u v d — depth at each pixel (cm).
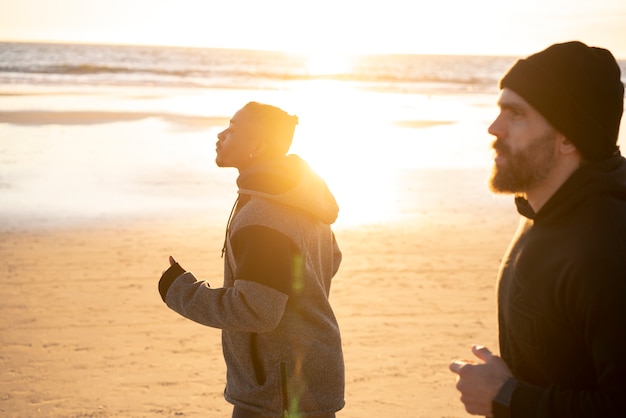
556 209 160
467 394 166
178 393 448
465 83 7044
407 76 8500
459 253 809
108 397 441
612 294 148
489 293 662
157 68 7612
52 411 421
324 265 275
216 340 540
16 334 538
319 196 256
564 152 162
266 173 248
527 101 161
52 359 495
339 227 938
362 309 611
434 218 1005
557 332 161
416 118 2822
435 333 557
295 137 2072
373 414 423
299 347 255
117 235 864
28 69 6281
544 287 162
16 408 424
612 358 147
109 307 604
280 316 241
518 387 160
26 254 768
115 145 1764
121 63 8419
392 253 804
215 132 2127
